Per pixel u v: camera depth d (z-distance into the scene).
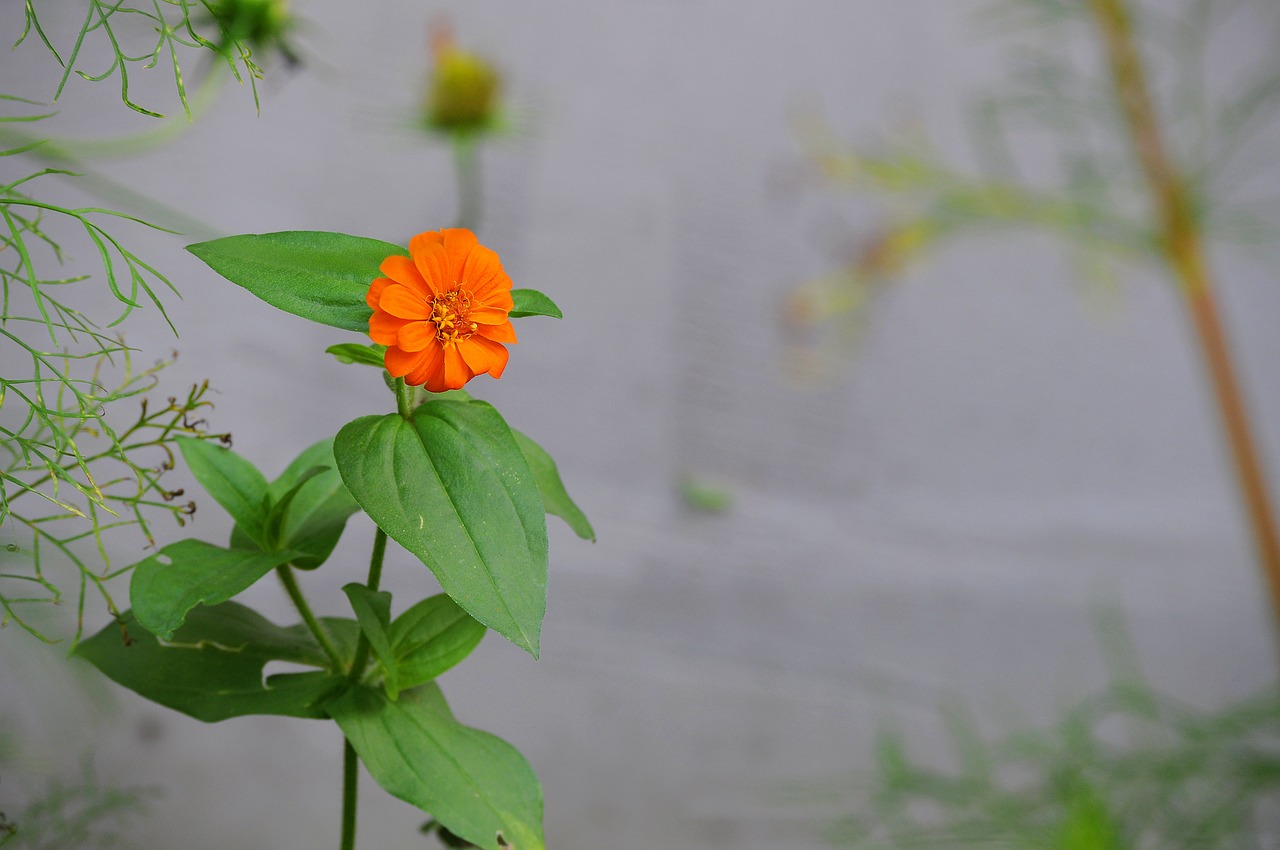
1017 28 2.07
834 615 2.60
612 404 2.71
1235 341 2.96
